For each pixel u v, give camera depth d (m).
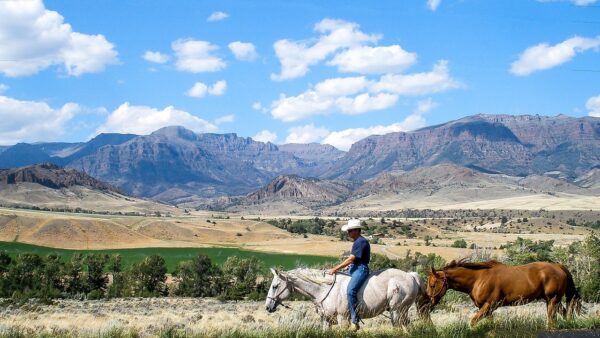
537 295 13.14
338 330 12.02
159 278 101.62
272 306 13.61
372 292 12.75
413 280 13.09
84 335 13.52
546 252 89.56
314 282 13.34
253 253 172.50
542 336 11.29
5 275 97.56
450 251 140.12
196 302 77.31
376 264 81.00
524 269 13.30
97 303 73.12
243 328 13.08
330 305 13.08
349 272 13.02
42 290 90.69
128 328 15.01
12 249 186.12
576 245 74.56
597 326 12.07
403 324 12.76
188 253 179.25
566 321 12.18
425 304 13.39
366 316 12.85
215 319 33.94
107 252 185.88
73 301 79.25
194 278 98.56
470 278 13.40
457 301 27.00
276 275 13.66
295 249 183.50
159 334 12.94
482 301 13.23
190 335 12.52
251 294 86.75
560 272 13.20
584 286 31.14
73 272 99.75
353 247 12.84
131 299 87.62
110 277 116.88
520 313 12.71
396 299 12.70
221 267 107.56
